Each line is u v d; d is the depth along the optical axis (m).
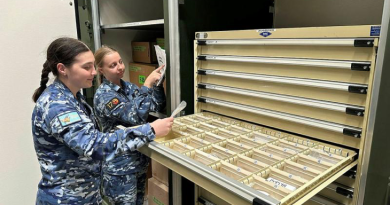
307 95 1.24
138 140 1.23
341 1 1.74
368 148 1.05
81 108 1.29
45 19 2.11
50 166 1.24
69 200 1.28
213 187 0.98
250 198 0.84
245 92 1.47
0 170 2.09
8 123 2.07
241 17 1.94
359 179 1.11
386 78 1.01
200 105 1.77
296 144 1.26
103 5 2.31
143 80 2.28
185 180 1.76
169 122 1.34
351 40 1.04
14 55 2.03
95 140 1.15
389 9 0.93
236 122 1.61
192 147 1.23
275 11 2.15
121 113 1.69
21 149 2.16
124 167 1.69
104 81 1.82
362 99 1.07
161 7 2.64
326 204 1.25
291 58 1.26
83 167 1.31
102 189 1.81
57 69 1.19
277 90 1.35
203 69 1.68
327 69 1.15
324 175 0.96
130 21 2.49
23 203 2.24
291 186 0.94
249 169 1.10
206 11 1.74
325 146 1.22
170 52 1.66
